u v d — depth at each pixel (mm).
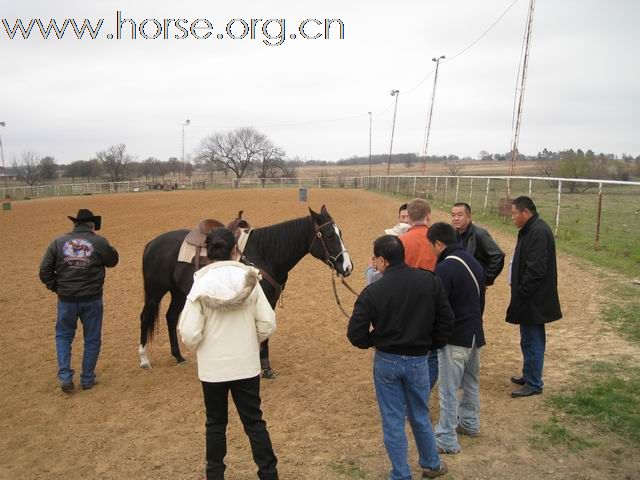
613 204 18922
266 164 87875
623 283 8664
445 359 3859
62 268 5406
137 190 54219
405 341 3311
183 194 42000
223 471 3588
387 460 3939
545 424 4238
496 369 5629
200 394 5422
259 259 5738
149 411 5051
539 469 3666
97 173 80062
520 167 87000
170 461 4121
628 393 4656
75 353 6773
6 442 4512
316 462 3963
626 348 5879
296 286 10289
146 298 6191
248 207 27141
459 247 3945
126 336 7477
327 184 58875
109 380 5867
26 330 7770
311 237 5824
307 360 6312
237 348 3426
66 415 5012
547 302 4602
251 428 3527
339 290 9930
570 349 6012
